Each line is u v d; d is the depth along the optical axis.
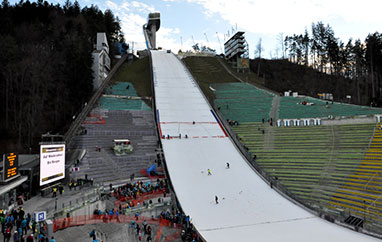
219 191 37.09
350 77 102.75
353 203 31.89
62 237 20.67
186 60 109.00
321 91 88.44
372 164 38.56
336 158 42.53
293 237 25.48
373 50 83.50
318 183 37.94
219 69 103.56
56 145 30.48
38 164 33.62
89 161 41.97
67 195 29.53
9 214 21.89
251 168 44.66
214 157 47.59
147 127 57.78
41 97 52.28
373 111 56.97
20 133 44.03
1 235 19.12
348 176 37.50
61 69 56.97
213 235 25.75
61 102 56.31
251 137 54.19
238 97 75.94
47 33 74.50
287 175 41.28
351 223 28.31
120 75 87.38
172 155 47.31
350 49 101.88
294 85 91.56
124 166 43.94
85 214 25.72
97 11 122.56
